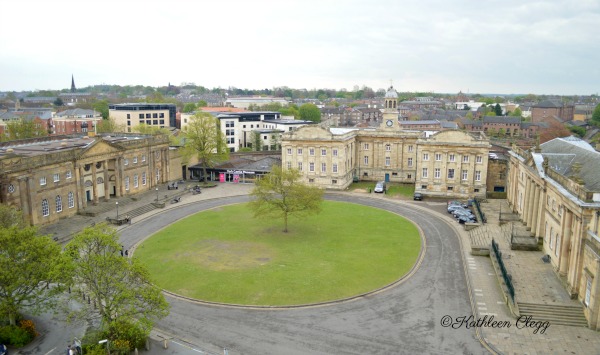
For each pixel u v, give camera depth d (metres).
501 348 41.50
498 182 104.81
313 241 71.00
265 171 115.25
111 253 41.44
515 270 57.56
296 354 40.62
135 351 40.50
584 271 47.12
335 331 44.50
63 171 80.19
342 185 109.38
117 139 102.81
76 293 45.56
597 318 44.19
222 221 82.19
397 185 115.38
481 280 56.28
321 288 53.81
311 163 111.12
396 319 46.78
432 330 44.59
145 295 40.31
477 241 69.00
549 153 70.25
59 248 44.91
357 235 74.19
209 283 55.31
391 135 116.00
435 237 73.38
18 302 42.00
